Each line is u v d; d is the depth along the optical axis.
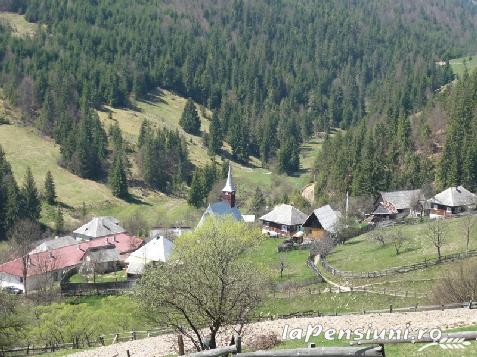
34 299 105.19
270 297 89.12
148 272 49.00
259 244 119.38
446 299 65.56
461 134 179.38
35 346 74.25
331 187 196.50
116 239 152.12
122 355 59.94
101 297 104.56
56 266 126.81
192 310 47.91
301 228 155.62
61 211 196.00
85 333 75.94
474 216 120.25
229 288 47.09
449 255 94.12
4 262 146.75
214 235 77.25
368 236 121.00
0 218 177.88
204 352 35.06
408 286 83.62
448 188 154.88
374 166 178.62
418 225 125.44
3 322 71.25
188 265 48.22
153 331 72.62
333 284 95.19
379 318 58.59
